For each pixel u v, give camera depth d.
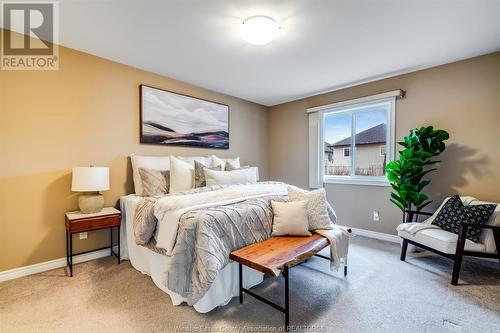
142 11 1.92
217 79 3.46
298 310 1.75
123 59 2.80
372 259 2.69
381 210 3.49
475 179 2.74
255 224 2.09
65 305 1.79
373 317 1.67
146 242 2.10
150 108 3.15
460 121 2.83
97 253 2.71
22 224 2.26
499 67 2.60
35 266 2.32
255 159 4.75
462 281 2.17
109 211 2.56
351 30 2.21
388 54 2.70
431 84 3.04
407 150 2.79
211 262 1.62
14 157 2.21
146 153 3.14
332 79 3.47
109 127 2.81
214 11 1.92
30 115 2.30
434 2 1.82
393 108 3.33
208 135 3.88
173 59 2.81
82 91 2.61
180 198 2.08
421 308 1.77
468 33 2.26
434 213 2.79
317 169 4.18
